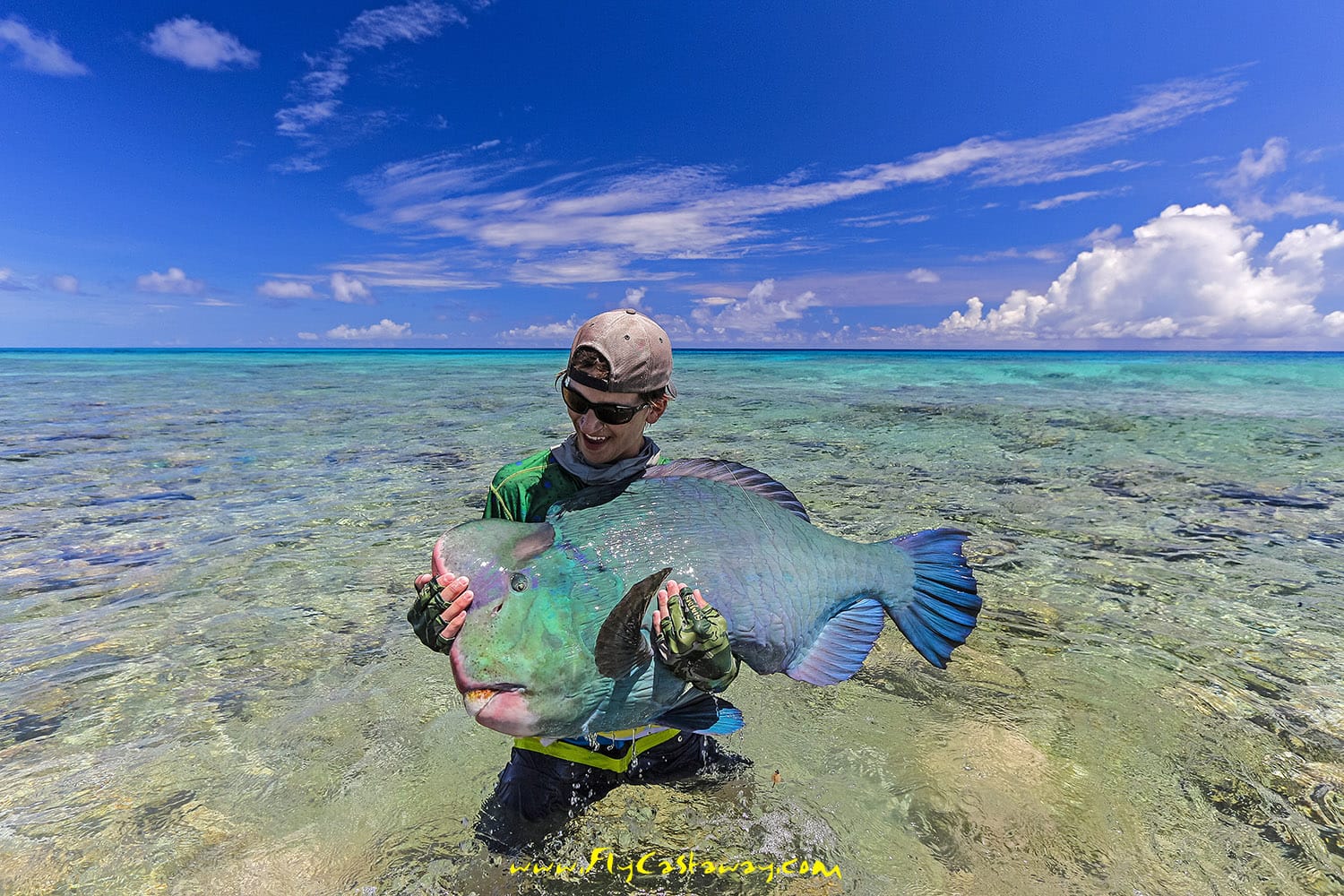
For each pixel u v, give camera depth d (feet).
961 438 36.47
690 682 6.03
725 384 75.56
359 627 13.89
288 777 9.29
